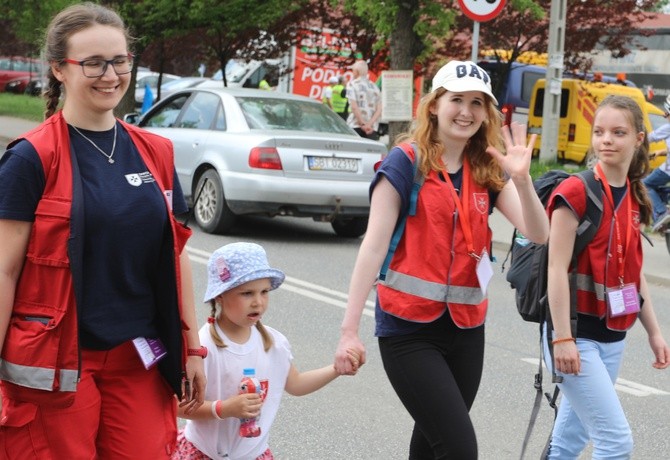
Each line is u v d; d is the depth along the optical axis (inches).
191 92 557.9
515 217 169.8
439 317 163.8
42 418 139.0
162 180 147.7
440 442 159.0
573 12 860.6
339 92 847.7
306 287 410.3
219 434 162.9
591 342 181.8
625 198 182.7
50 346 136.7
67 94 142.5
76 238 136.9
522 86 1071.0
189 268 153.4
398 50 686.5
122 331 141.9
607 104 182.2
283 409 259.1
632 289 182.2
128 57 142.9
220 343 162.9
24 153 137.1
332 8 895.1
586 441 195.0
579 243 180.1
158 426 146.2
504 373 303.4
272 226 577.0
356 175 509.0
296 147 498.6
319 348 317.7
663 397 290.5
